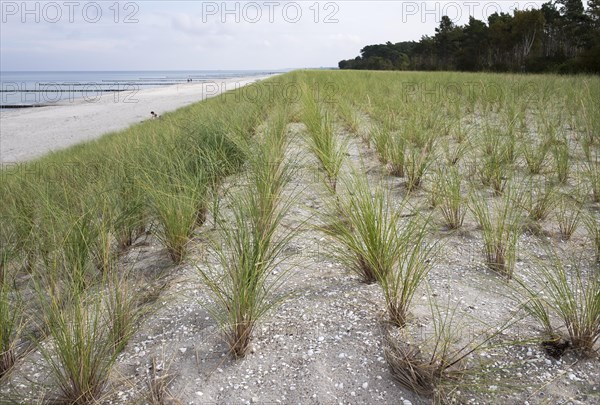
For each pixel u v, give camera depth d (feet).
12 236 11.50
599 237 9.59
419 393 6.17
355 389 6.32
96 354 6.87
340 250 9.37
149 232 11.65
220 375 6.77
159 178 12.34
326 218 11.29
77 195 12.97
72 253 9.43
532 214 11.37
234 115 22.25
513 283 8.62
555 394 5.98
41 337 8.14
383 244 8.48
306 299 8.53
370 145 20.40
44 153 31.32
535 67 103.86
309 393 6.30
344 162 16.93
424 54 189.67
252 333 7.68
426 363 6.35
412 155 14.39
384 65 260.83
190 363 7.06
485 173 14.44
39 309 8.89
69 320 7.39
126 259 10.92
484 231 10.19
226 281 8.38
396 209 12.20
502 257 9.23
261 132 17.89
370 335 7.37
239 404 6.19
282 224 11.63
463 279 8.86
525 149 15.72
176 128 21.57
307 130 20.74
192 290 9.12
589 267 8.97
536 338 6.97
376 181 14.74
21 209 12.45
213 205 12.06
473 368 6.46
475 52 145.89
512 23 128.47
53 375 7.02
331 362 6.85
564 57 105.29
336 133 20.80
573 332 7.01
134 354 7.38
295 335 7.54
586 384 6.12
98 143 29.30
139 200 11.95
